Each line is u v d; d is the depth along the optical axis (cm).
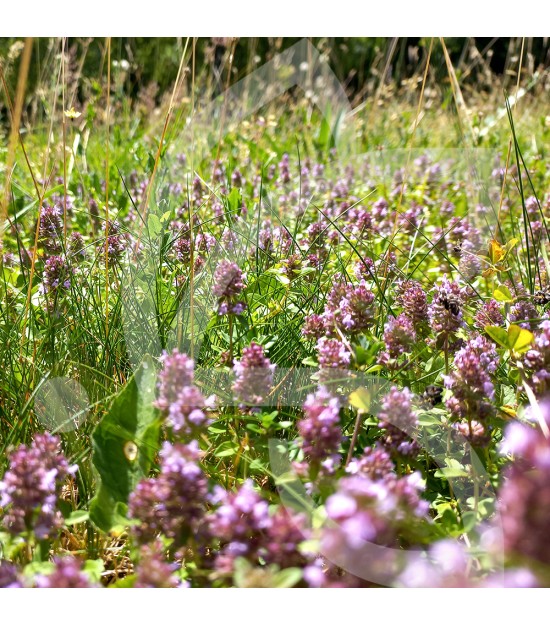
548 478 23
